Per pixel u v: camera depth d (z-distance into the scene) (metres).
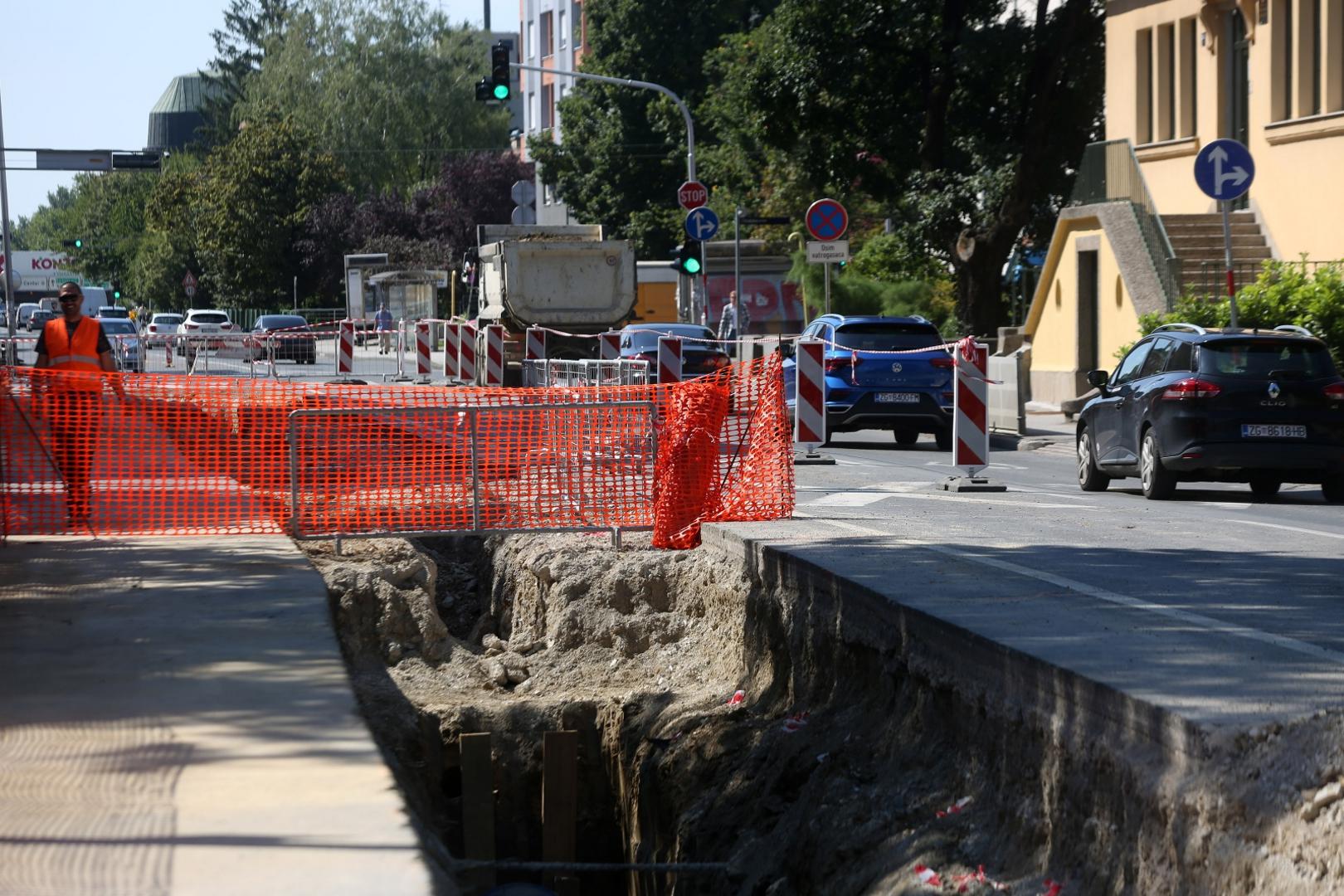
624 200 105.12
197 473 19.25
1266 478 24.47
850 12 54.50
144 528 19.17
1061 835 9.16
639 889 14.57
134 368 59.72
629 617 17.11
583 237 59.06
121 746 9.77
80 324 20.84
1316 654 10.45
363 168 131.00
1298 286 37.56
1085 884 8.65
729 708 14.87
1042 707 9.83
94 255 191.50
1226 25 48.31
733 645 16.09
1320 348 24.61
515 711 15.50
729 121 79.62
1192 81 50.19
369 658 16.19
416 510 18.92
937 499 23.28
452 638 17.08
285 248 130.88
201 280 143.62
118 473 19.11
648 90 103.12
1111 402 26.16
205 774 9.16
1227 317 38.12
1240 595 13.73
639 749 14.91
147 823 8.24
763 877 11.73
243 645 12.69
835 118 56.91
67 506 18.94
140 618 13.74
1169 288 43.44
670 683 16.27
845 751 12.20
